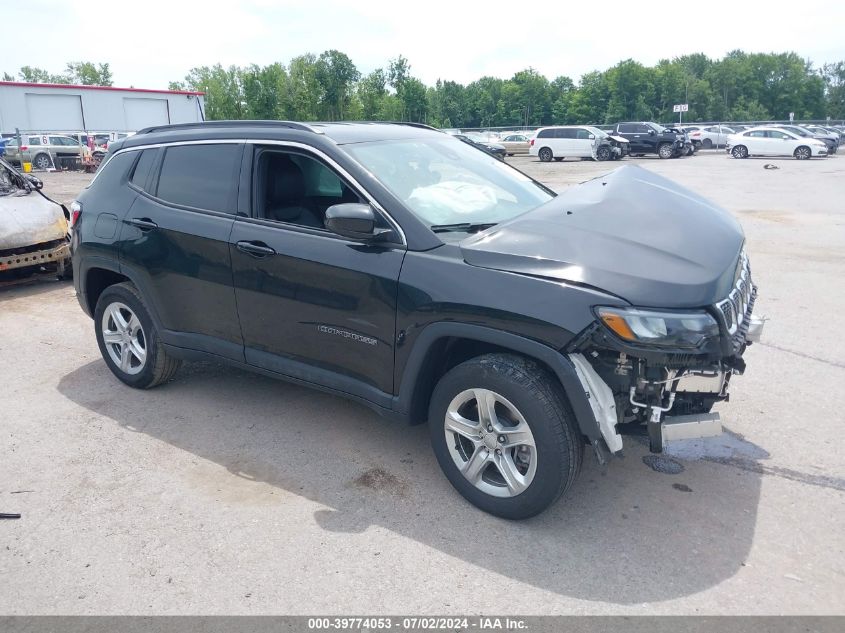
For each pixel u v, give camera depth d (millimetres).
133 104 40781
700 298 2920
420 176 3914
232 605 2783
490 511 3350
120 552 3131
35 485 3717
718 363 2986
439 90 140750
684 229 3375
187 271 4316
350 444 4137
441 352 3451
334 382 3812
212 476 3785
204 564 3039
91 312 5195
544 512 3400
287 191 4023
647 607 2738
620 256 3088
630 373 2998
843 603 2756
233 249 4055
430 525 3303
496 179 4320
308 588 2877
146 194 4625
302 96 84938
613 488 3607
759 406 4602
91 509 3482
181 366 5133
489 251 3234
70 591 2881
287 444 4141
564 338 2953
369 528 3287
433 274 3309
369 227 3391
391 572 2969
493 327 3123
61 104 37969
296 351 3939
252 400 4789
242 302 4090
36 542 3215
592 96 127562
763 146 34500
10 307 7430
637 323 2855
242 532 3270
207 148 4367
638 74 123000
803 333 6094
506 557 3059
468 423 3359
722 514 3369
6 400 4859
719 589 2838
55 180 25594
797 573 2938
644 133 35531
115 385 5113
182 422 4457
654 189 3914
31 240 7723
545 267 3084
